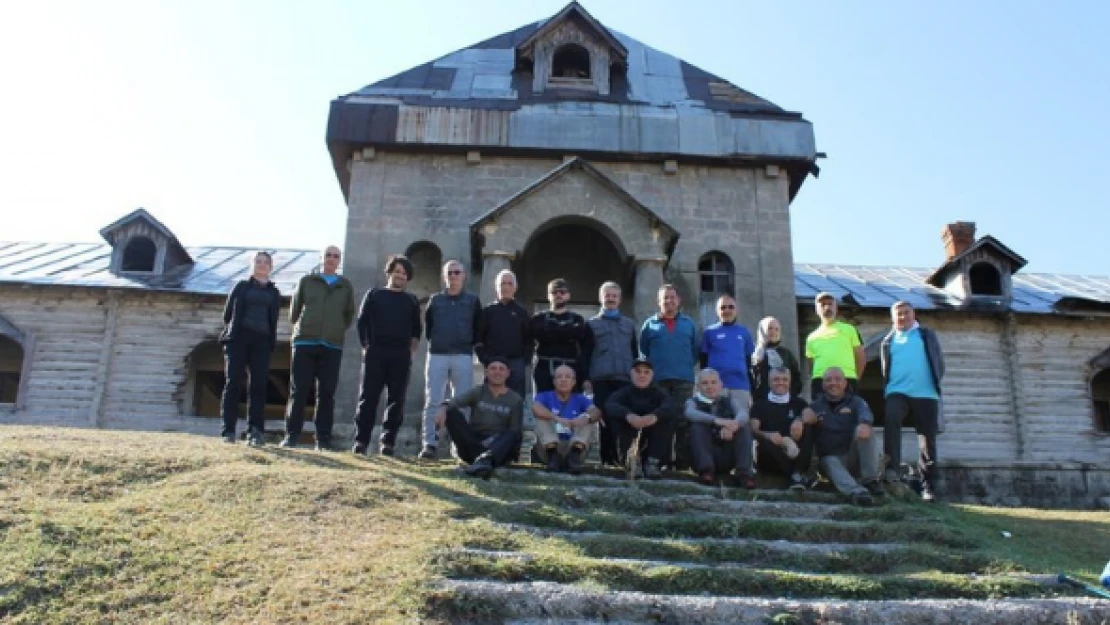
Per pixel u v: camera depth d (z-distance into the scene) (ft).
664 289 40.06
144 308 65.77
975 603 22.25
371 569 21.88
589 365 38.91
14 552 21.01
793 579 23.17
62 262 70.69
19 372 70.44
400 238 60.64
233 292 36.68
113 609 19.54
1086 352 69.26
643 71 70.54
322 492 27.14
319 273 39.55
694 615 20.95
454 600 20.57
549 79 67.31
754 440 37.73
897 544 28.02
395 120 62.28
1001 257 71.36
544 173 62.75
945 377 68.03
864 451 35.29
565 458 35.42
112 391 64.03
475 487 30.22
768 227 62.69
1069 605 22.35
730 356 38.83
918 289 73.56
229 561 21.97
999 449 66.69
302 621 19.30
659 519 27.86
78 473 27.25
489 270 55.16
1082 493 47.34
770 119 64.75
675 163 63.16
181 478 27.73
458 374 37.78
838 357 39.91
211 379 78.69
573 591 21.16
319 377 38.11
